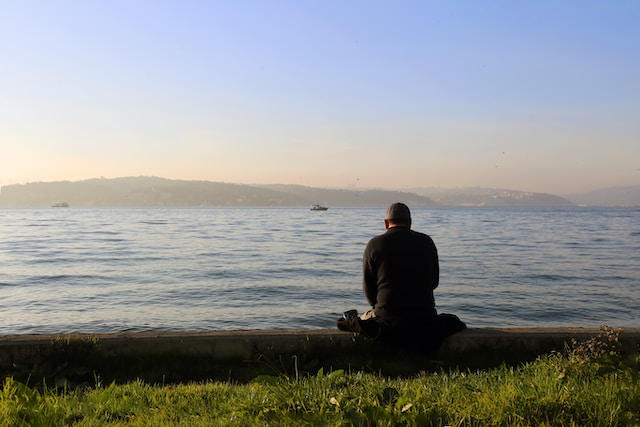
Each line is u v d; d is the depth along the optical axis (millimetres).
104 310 12867
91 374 4973
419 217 110750
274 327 11133
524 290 15828
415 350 5391
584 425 3172
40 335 5340
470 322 11727
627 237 43094
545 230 55188
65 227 63156
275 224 73750
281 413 3342
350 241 38312
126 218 102938
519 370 4617
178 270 20656
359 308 13109
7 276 18953
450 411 3314
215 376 5031
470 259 24750
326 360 5305
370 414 3154
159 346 5223
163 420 3420
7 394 3660
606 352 4883
